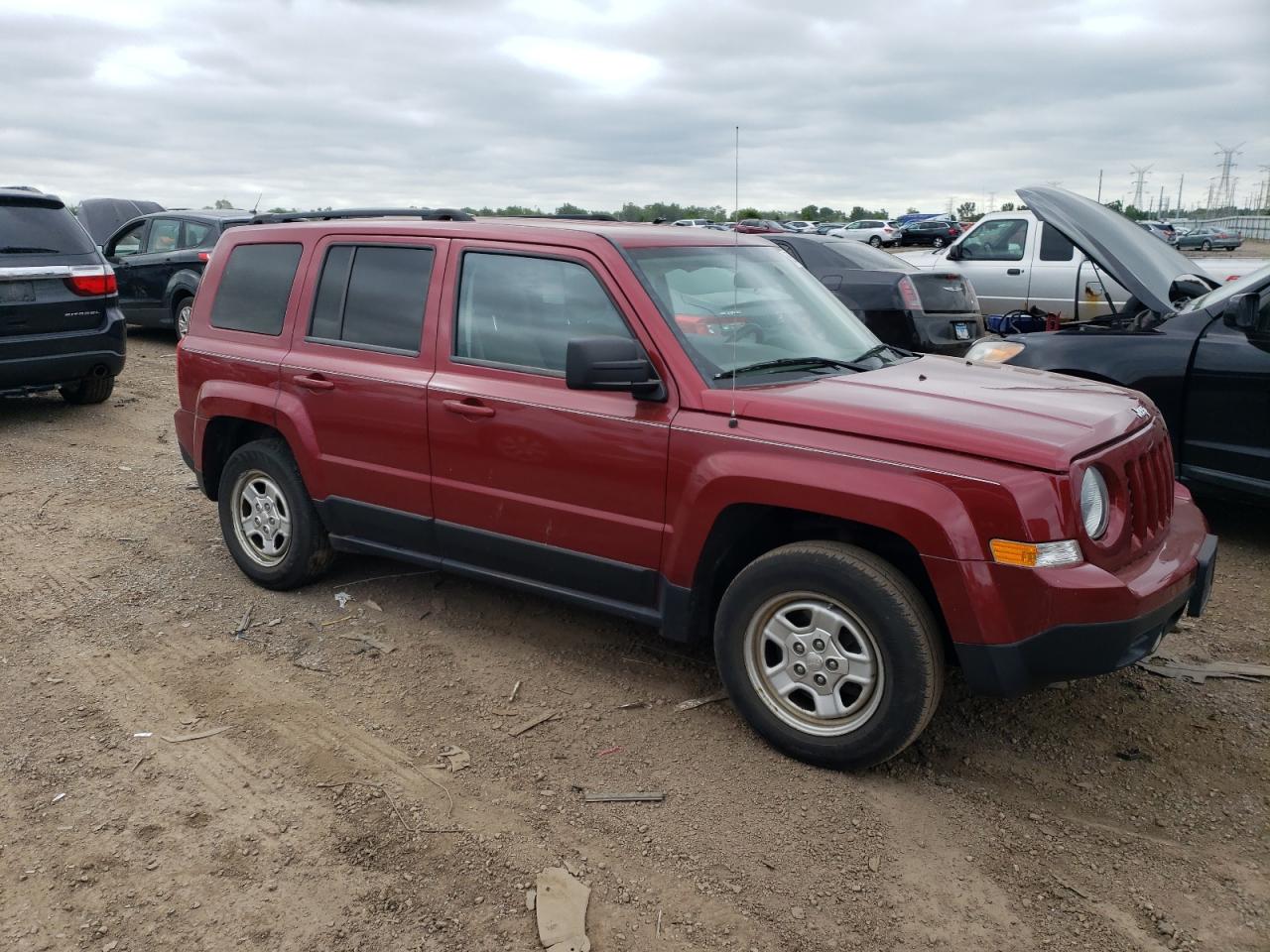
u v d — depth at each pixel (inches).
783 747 139.3
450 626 185.2
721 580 151.4
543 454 154.3
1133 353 236.5
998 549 120.3
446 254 169.8
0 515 250.5
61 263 335.0
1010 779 136.3
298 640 179.5
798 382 147.1
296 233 193.6
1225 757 142.0
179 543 230.5
